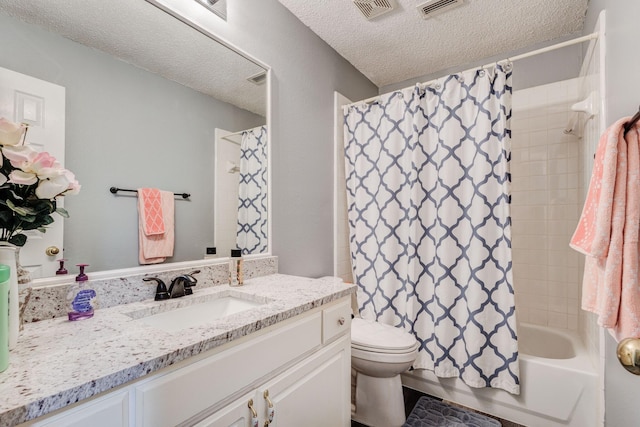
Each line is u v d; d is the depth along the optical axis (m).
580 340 1.83
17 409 0.43
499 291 1.60
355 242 2.11
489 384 1.60
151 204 1.12
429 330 1.82
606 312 0.89
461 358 1.68
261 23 1.57
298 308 0.97
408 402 1.82
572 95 2.03
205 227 1.31
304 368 1.01
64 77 0.91
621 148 0.91
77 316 0.84
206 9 1.31
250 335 0.83
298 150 1.81
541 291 2.11
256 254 1.53
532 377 1.54
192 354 0.66
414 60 2.31
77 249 0.93
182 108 1.23
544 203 2.11
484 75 1.67
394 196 1.95
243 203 1.47
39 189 0.69
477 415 1.64
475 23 1.88
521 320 2.16
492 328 1.61
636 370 0.62
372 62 2.34
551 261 2.08
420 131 1.86
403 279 1.92
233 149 1.43
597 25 1.45
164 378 0.63
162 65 1.17
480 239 1.63
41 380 0.51
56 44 0.90
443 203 1.75
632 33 1.05
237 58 1.45
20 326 0.73
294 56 1.79
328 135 2.08
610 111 1.27
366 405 1.66
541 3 1.70
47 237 0.87
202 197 1.30
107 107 1.01
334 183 2.14
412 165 1.85
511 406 1.59
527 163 2.17
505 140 1.61
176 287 1.10
